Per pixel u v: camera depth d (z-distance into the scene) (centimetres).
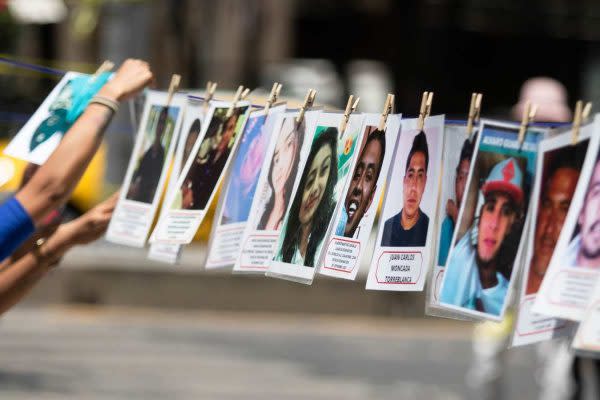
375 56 4066
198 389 1875
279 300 2578
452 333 2559
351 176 655
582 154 584
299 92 3316
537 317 597
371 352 2308
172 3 2848
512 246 606
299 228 668
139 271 2520
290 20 3656
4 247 576
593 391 1295
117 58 2667
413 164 639
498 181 611
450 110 4175
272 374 2041
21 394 1762
